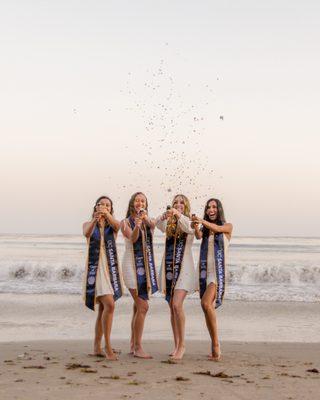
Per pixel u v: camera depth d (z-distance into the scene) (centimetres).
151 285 648
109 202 643
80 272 2083
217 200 661
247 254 5472
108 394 462
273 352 750
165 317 1156
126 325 1041
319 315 1220
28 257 4291
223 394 474
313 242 11319
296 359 694
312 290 1795
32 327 1009
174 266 645
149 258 649
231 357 691
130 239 644
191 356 678
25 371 559
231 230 657
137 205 648
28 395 454
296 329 1023
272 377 556
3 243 8519
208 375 554
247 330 1003
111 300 623
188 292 647
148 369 577
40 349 736
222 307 1334
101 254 625
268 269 2130
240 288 1852
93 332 952
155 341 838
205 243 654
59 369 571
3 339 873
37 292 1655
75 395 457
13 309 1264
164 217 639
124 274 656
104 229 631
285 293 1688
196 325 1054
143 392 472
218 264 643
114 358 638
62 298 1492
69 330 976
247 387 504
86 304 627
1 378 523
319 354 741
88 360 632
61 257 4316
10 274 2098
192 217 632
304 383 529
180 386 499
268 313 1245
